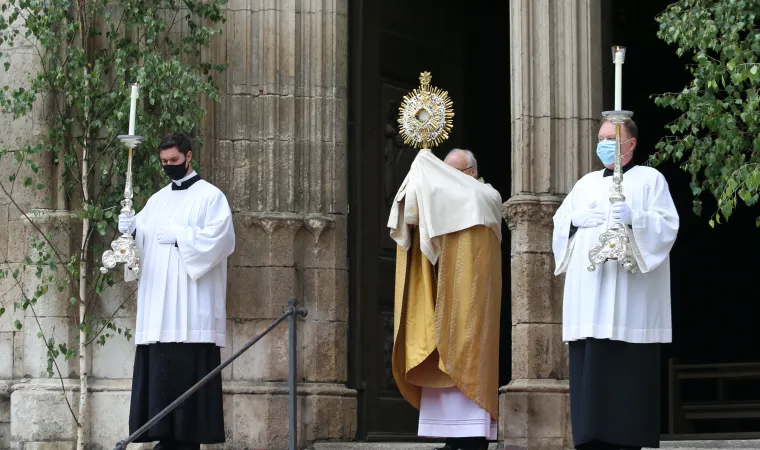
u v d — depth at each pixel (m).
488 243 18.42
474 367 18.12
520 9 22.86
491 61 28.64
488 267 18.38
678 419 26.89
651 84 32.28
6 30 23.52
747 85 21.09
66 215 22.80
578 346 16.67
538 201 22.38
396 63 25.92
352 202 24.45
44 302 22.83
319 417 22.92
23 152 21.81
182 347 18.58
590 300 16.41
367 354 24.34
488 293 18.33
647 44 32.16
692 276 32.12
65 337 22.81
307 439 22.83
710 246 32.12
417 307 18.62
